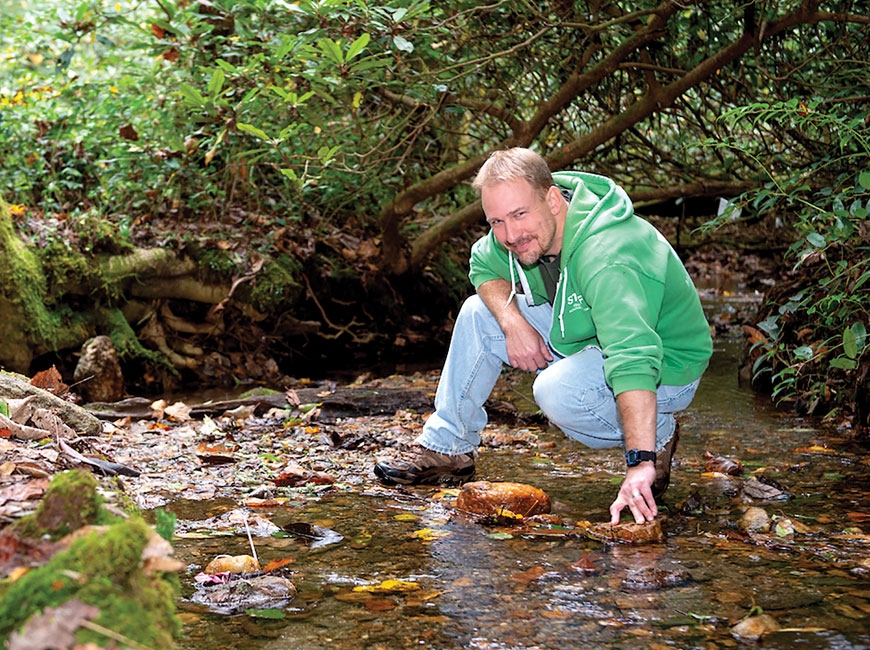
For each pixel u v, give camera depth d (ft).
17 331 17.79
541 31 16.76
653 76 18.76
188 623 7.18
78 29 18.13
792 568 8.38
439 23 16.10
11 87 23.25
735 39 18.42
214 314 20.67
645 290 9.34
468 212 22.66
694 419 15.57
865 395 14.44
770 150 20.03
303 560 8.71
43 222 19.63
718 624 7.12
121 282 19.31
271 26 17.83
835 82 17.57
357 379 20.18
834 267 15.90
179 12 19.34
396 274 24.25
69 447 10.01
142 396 18.67
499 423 15.69
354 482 11.75
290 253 22.25
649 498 9.16
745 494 11.00
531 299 10.85
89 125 22.25
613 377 9.04
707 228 15.40
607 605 7.54
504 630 7.06
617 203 9.88
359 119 20.29
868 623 7.08
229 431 14.58
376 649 6.73
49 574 4.77
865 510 10.28
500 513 10.01
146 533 5.12
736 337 25.26
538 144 22.66
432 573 8.35
